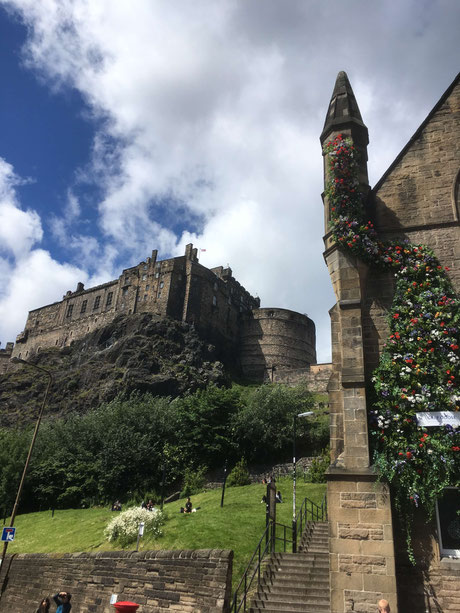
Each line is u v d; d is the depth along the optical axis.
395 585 10.40
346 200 13.91
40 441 51.34
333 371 13.20
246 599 14.46
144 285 97.62
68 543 29.17
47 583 17.84
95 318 104.44
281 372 86.69
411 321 12.39
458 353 11.96
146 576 14.31
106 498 45.16
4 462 47.19
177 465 47.62
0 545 32.41
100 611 14.95
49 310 118.56
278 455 50.69
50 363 98.75
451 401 11.27
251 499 31.67
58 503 45.12
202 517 26.31
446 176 14.17
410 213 14.06
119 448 47.41
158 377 74.81
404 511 11.12
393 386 11.88
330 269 13.77
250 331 105.56
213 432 51.25
